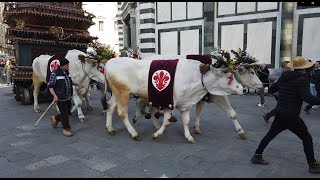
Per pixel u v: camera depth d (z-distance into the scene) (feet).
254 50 45.50
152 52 54.19
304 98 13.69
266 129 22.57
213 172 14.40
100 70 25.54
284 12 42.32
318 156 16.56
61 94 20.34
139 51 55.26
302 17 41.63
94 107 32.71
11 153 17.24
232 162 15.71
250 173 14.25
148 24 53.62
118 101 20.07
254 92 43.60
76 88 25.73
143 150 17.69
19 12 32.48
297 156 16.55
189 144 18.80
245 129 22.58
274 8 43.32
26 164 15.55
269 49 44.27
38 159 16.28
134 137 19.71
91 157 16.56
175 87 18.28
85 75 25.73
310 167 14.26
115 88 20.03
